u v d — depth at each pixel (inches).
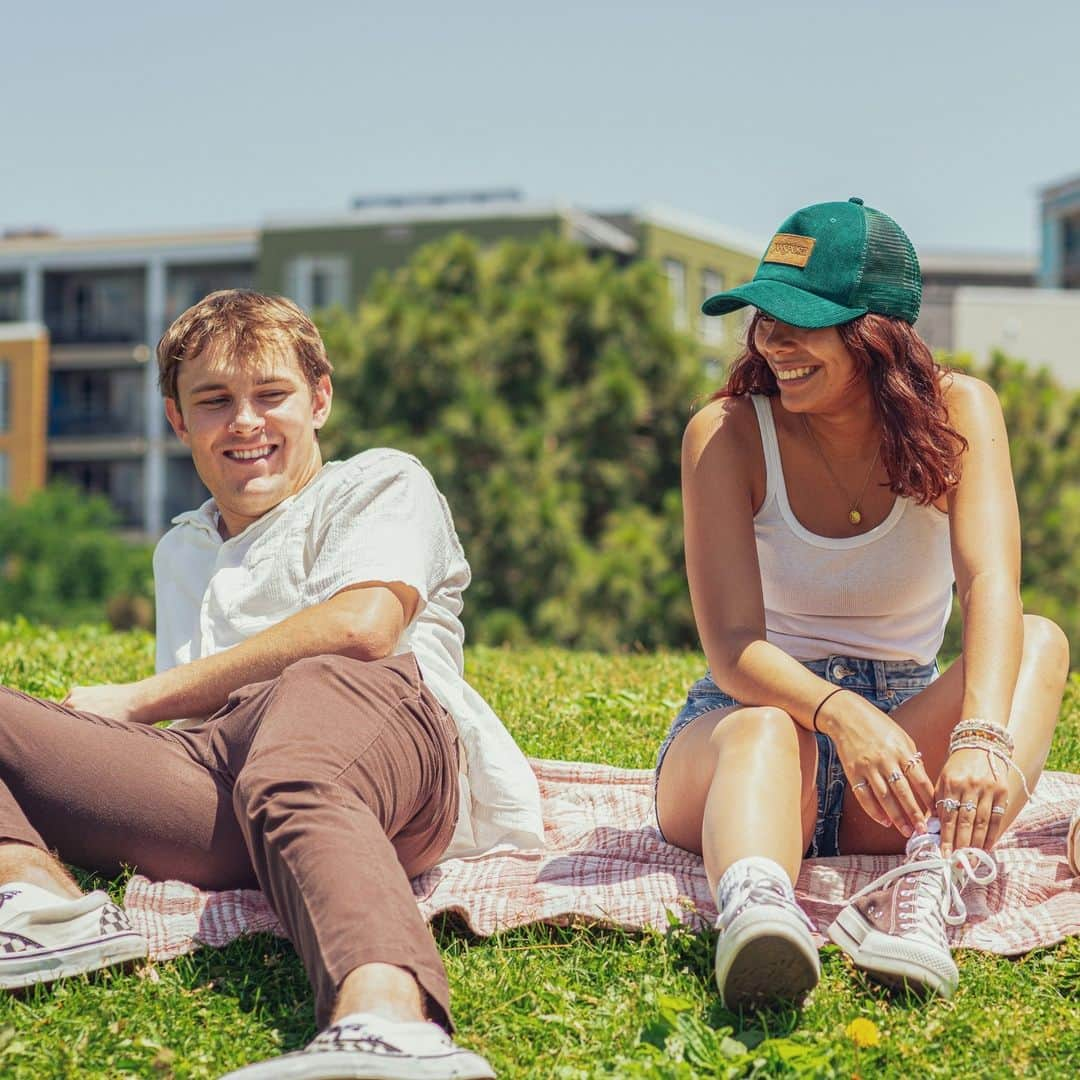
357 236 1567.4
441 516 124.6
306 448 123.8
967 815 103.3
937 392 116.6
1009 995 101.1
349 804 92.9
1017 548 114.9
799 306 111.7
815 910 110.3
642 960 105.0
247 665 113.0
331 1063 78.0
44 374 1849.2
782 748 103.9
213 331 120.1
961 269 2514.8
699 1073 89.0
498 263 813.2
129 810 107.9
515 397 738.8
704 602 116.7
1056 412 713.0
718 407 122.7
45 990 97.5
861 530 119.8
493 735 122.2
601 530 733.9
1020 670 111.7
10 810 102.3
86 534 1529.3
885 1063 91.0
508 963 104.5
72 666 225.1
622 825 133.2
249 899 110.0
